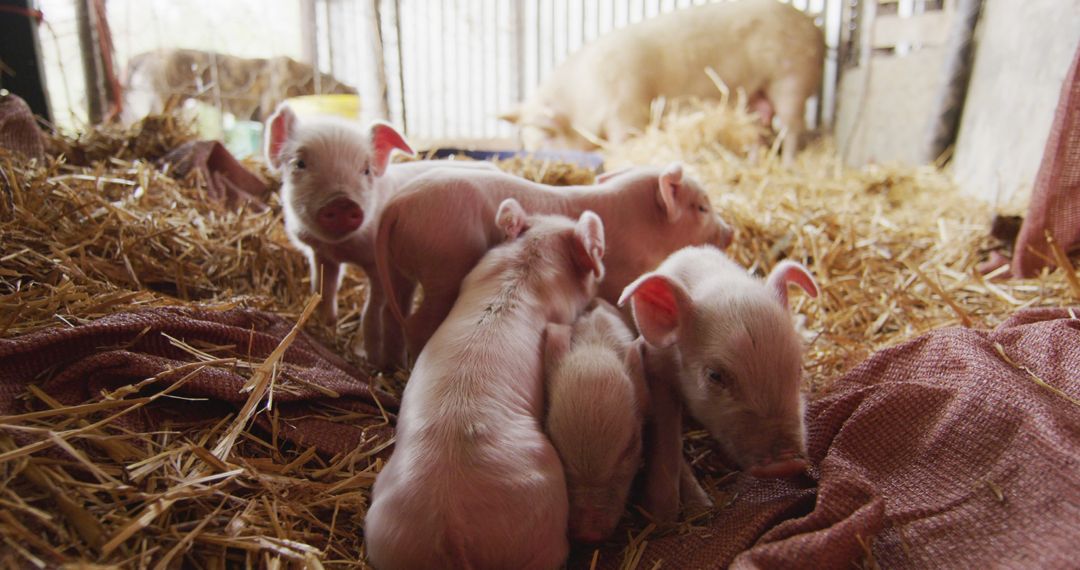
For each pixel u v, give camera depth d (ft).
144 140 3.37
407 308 2.25
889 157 6.03
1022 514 1.23
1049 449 1.29
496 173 2.27
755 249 3.22
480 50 10.01
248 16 8.70
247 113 7.85
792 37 6.79
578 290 1.88
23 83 3.78
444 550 1.18
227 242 2.52
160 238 2.34
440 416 1.34
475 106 10.30
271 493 1.42
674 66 6.89
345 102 6.75
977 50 4.89
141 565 1.16
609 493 1.46
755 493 1.57
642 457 1.69
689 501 1.65
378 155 2.34
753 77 6.98
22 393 1.42
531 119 7.29
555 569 1.33
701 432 1.96
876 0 6.31
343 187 2.10
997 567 1.16
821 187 4.46
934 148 5.18
